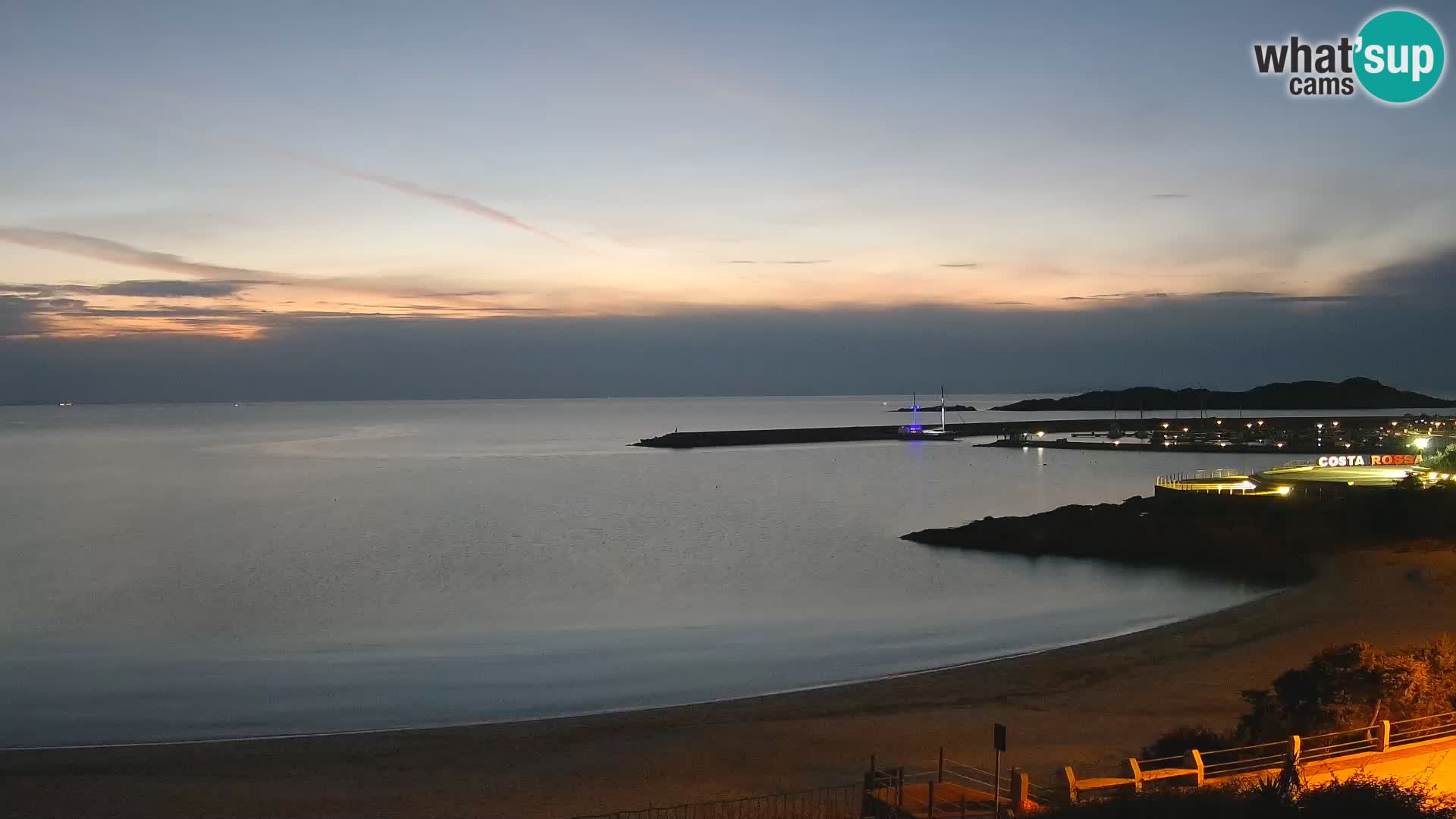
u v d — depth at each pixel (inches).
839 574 2289.6
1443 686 814.5
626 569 2391.7
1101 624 1678.2
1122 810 569.3
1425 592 1705.2
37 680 1334.9
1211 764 733.3
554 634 1658.5
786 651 1498.5
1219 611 1628.9
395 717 1139.9
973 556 2522.1
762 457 7391.7
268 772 904.3
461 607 1920.5
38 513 3661.4
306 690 1273.4
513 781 872.9
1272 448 6820.9
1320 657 865.5
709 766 909.2
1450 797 582.2
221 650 1539.1
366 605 1940.2
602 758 936.9
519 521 3417.8
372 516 3553.2
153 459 6939.0
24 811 808.3
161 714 1155.3
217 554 2655.0
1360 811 537.3
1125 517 2637.8
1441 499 2426.2
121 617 1830.7
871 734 997.8
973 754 919.0
